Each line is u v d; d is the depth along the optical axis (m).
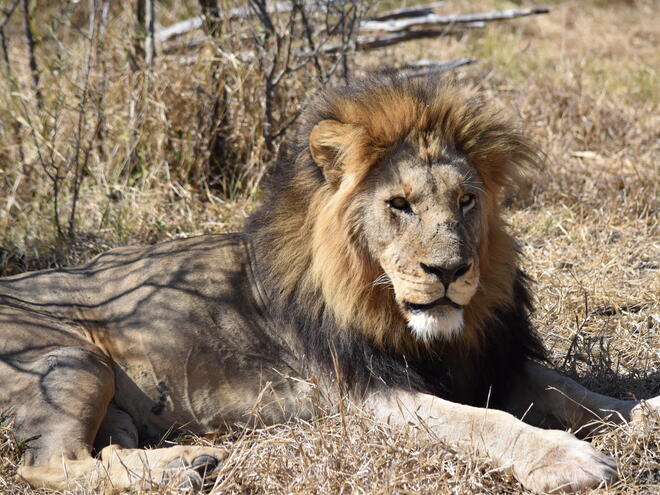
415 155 6.80
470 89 7.38
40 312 7.86
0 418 7.12
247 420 7.67
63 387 7.14
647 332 9.23
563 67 20.66
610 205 12.50
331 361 7.39
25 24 14.75
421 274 6.52
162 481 6.37
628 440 6.56
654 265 10.98
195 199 12.81
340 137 6.92
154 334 7.69
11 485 6.79
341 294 7.08
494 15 19.67
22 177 13.27
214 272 7.93
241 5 14.38
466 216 6.84
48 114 13.33
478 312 7.23
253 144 13.12
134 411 7.73
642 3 29.75
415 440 6.62
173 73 13.49
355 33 14.95
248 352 7.73
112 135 13.70
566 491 5.89
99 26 15.05
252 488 6.47
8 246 11.62
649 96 18.95
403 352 7.19
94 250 11.48
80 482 6.61
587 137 15.72
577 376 8.26
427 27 19.44
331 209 7.02
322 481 6.21
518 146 7.42
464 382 7.65
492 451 6.41
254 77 13.18
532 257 11.17
